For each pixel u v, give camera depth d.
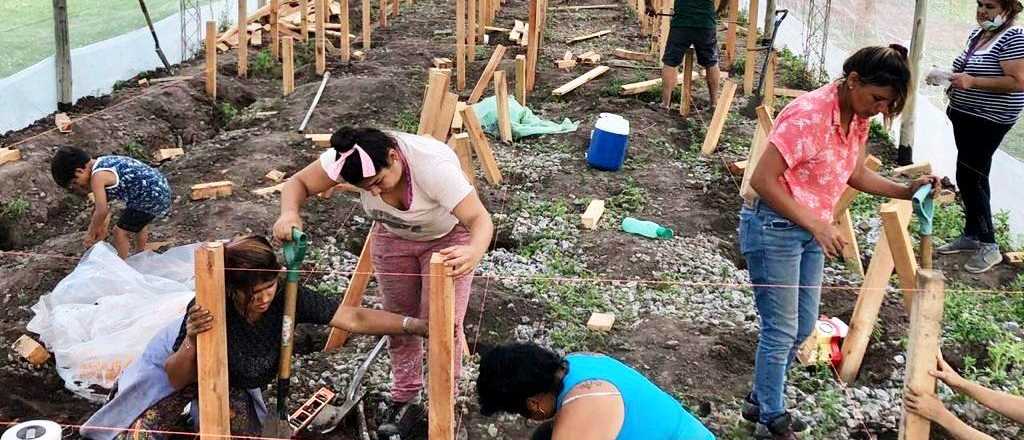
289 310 3.87
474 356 5.83
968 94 7.07
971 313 6.52
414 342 4.89
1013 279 7.24
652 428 3.39
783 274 4.62
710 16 10.82
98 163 6.70
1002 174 8.55
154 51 12.97
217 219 7.84
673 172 9.34
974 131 7.13
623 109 11.22
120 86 11.97
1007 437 5.23
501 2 18.30
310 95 11.53
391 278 4.72
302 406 5.23
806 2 14.14
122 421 3.92
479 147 8.78
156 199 6.81
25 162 8.91
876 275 5.64
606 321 6.22
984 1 6.98
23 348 5.80
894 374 5.78
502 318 6.31
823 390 5.59
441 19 16.73
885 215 4.84
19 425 3.98
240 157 9.47
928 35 10.32
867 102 4.24
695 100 11.73
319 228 7.81
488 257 7.40
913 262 4.90
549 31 15.95
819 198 4.49
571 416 3.35
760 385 4.88
